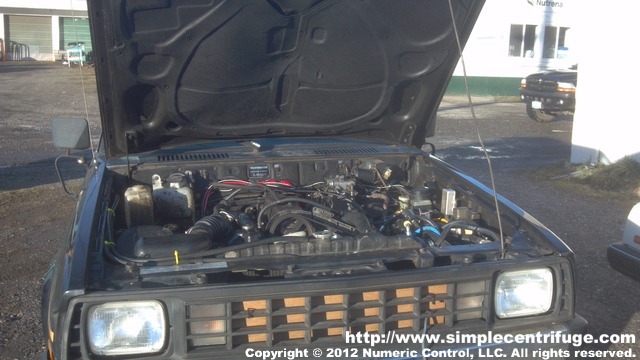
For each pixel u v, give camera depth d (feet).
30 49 130.31
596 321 14.46
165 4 10.02
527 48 72.84
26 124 47.85
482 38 71.15
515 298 8.86
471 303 8.72
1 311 14.87
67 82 81.66
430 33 11.58
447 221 11.51
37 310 14.93
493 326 8.74
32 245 19.79
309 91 12.34
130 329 7.83
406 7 11.03
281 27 10.94
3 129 45.34
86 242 8.79
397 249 9.30
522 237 9.75
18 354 12.80
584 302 15.49
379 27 11.28
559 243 9.34
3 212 23.63
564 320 9.01
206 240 9.28
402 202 12.12
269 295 8.00
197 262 8.77
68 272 8.09
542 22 72.38
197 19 10.39
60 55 126.11
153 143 12.69
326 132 13.48
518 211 10.51
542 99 50.34
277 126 13.04
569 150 38.55
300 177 12.71
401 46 11.69
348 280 8.18
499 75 72.33
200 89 11.61
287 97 12.44
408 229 10.37
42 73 95.30
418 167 13.30
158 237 9.23
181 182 11.69
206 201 11.98
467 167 32.81
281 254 9.04
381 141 14.08
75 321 7.71
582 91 30.73
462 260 8.93
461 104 65.26
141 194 11.08
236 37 10.83
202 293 7.88
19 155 35.45
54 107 58.13
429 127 13.67
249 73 11.57
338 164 12.92
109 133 11.82
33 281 16.76
